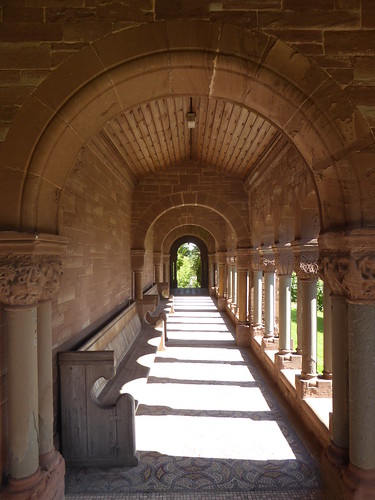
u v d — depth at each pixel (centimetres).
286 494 310
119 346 549
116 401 351
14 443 249
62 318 369
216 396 523
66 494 310
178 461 359
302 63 250
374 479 249
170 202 831
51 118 253
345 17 252
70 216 399
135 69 252
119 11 251
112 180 623
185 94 286
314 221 453
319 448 380
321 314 1256
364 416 251
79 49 252
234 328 1021
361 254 249
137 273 841
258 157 627
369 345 252
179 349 795
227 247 1318
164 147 684
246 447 385
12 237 244
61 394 349
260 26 251
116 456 350
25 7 253
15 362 250
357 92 251
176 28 250
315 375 449
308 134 270
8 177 251
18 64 253
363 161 250
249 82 261
